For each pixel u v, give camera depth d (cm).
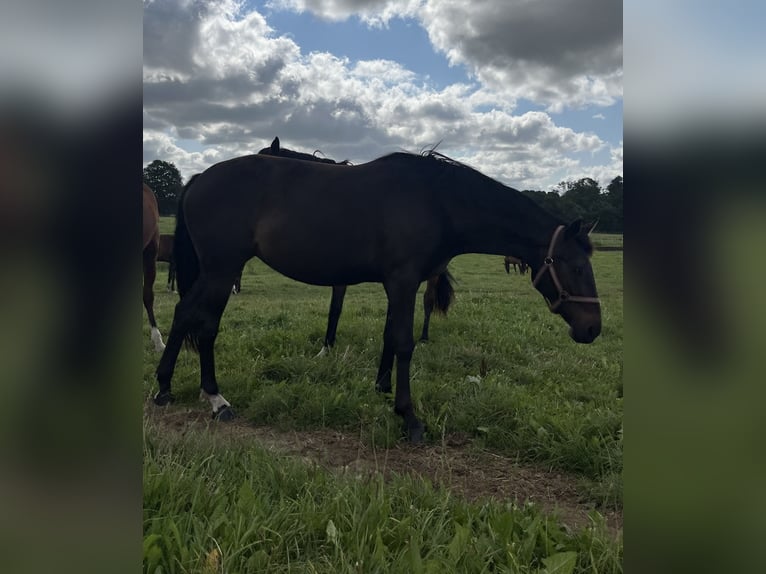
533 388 429
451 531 212
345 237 365
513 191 374
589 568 186
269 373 442
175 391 401
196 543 180
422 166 373
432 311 570
